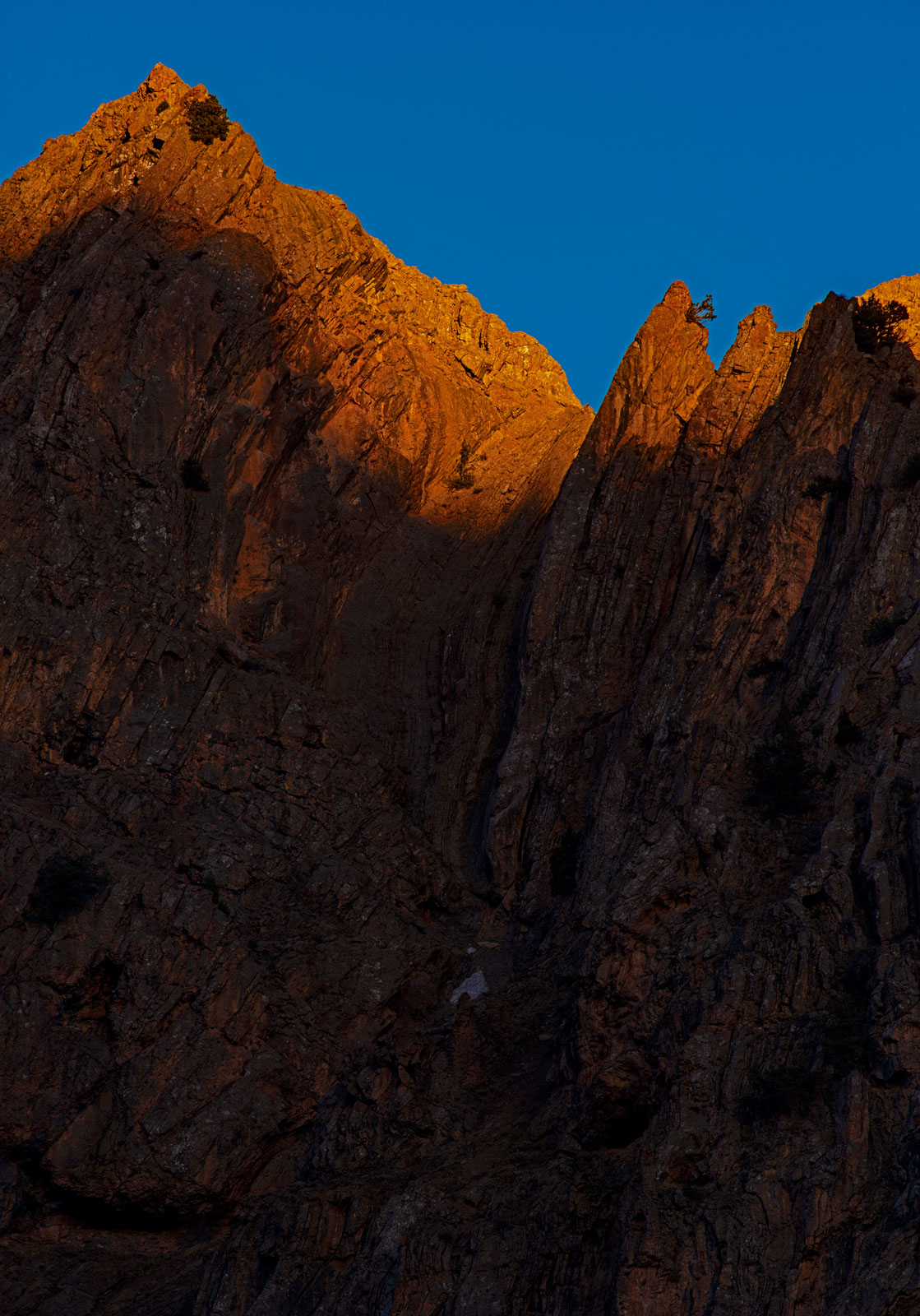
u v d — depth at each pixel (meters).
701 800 64.25
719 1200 49.50
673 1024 56.62
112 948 65.44
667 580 81.38
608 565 83.25
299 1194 56.72
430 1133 60.41
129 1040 63.72
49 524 78.25
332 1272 53.66
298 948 68.81
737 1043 54.19
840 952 55.97
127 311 86.50
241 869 70.88
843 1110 50.22
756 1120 51.88
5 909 65.56
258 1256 55.53
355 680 84.75
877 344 85.06
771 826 63.38
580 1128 57.16
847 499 74.75
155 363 85.44
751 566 75.25
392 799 78.44
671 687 73.62
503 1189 54.69
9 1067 62.50
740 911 60.12
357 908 71.12
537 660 81.25
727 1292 47.12
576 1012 60.50
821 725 65.69
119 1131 61.81
